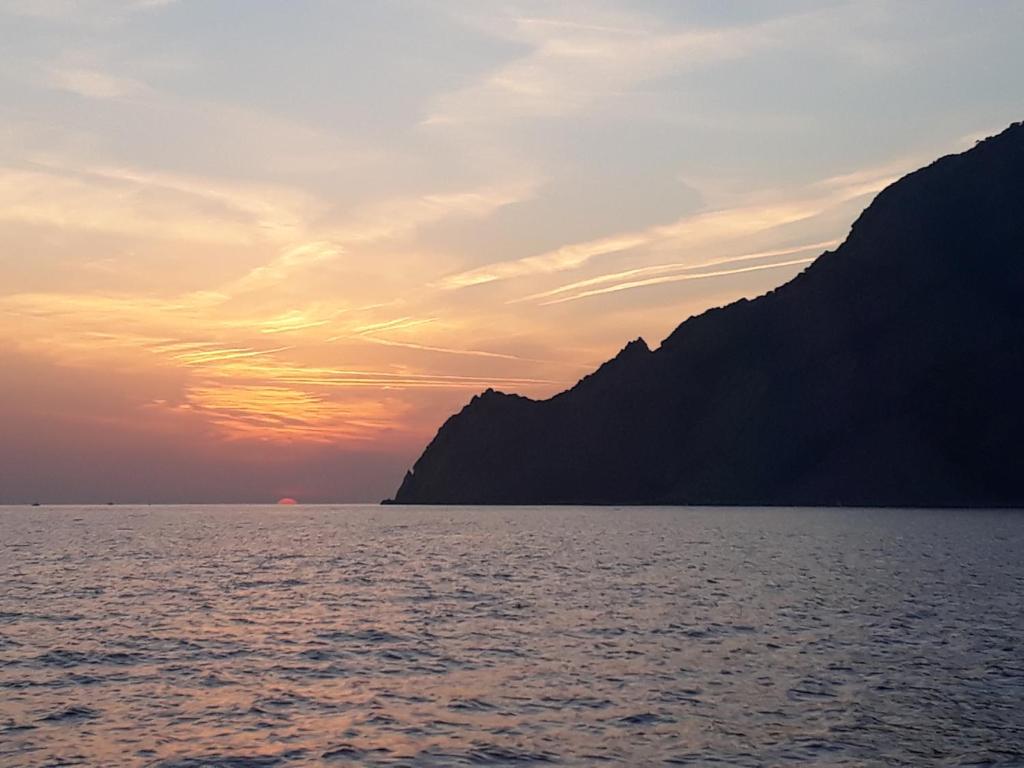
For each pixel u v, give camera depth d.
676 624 40.91
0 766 21.28
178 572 68.62
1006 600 48.12
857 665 31.34
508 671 31.08
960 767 20.84
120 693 28.14
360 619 43.19
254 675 30.64
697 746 22.52
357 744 22.92
